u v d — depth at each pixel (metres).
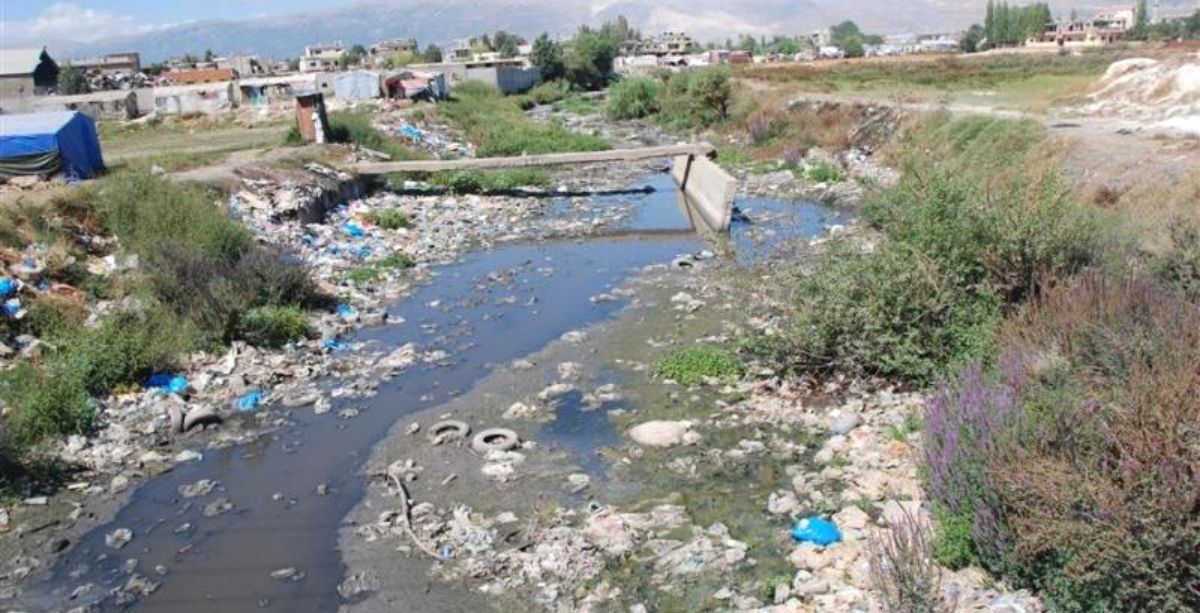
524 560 8.74
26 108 66.81
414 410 12.98
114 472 11.26
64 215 18.17
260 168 26.52
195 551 9.41
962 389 9.30
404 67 97.25
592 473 10.69
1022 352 9.98
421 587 8.48
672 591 8.11
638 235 25.94
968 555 7.69
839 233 20.30
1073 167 22.61
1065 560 6.81
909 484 9.49
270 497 10.54
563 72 102.19
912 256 12.97
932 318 12.55
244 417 12.89
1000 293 12.63
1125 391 7.80
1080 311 10.32
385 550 9.20
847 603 7.39
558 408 12.79
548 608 8.00
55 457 11.31
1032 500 7.07
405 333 16.75
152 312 15.10
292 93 69.44
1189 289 11.36
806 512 9.36
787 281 14.70
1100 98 36.16
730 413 12.20
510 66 102.50
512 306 18.48
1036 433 7.70
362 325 17.20
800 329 12.92
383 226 25.89
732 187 25.45
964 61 77.69
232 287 16.16
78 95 72.88
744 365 13.77
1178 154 21.44
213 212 19.61
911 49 171.00
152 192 19.72
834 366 12.90
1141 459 6.69
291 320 15.99
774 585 7.90
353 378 14.36
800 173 33.34
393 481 10.71
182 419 12.44
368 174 31.17
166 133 49.12
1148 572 6.30
